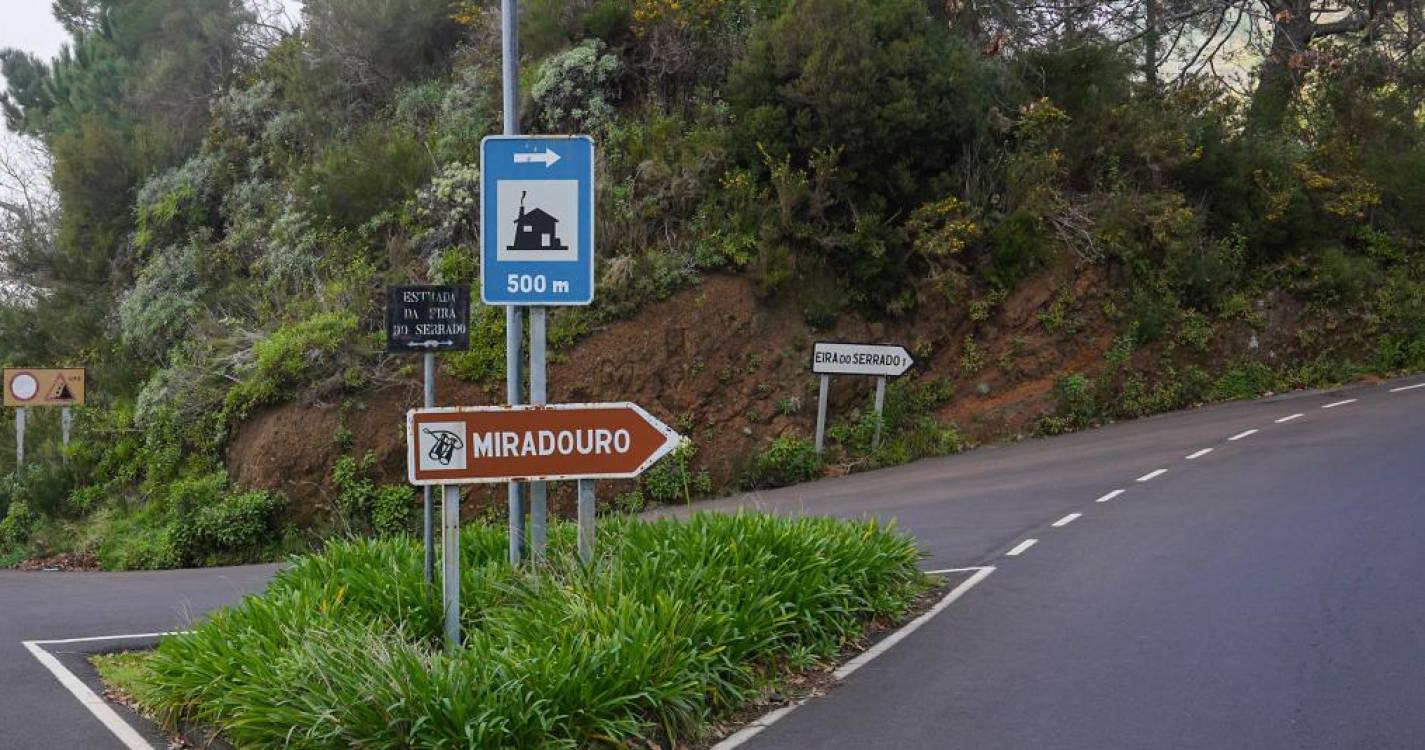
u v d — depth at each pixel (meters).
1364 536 11.36
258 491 18.34
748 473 18.91
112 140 26.59
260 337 20.16
